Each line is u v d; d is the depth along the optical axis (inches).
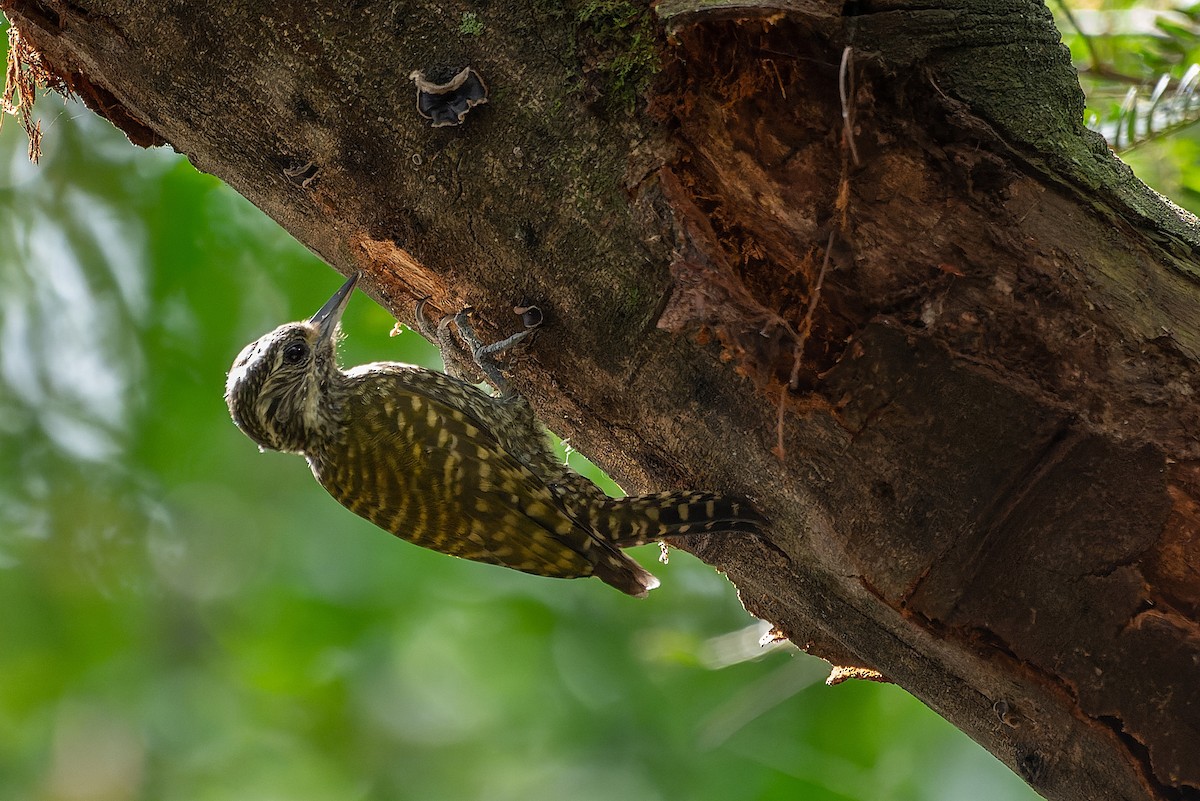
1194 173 383.2
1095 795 268.1
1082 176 231.8
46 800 599.2
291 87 272.4
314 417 394.6
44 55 323.6
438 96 259.6
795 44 224.5
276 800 617.0
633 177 253.3
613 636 594.2
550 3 252.7
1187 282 231.8
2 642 592.4
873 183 233.9
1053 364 237.9
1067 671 257.4
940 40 225.5
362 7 261.7
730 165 243.0
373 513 395.9
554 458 395.2
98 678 607.2
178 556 610.9
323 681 614.9
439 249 282.2
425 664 616.1
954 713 283.9
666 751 557.3
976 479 249.6
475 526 379.2
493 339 302.8
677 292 258.1
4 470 581.6
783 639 354.0
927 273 239.1
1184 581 245.0
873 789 534.9
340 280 566.6
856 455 257.9
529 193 263.4
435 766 616.7
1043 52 235.3
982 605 257.6
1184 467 236.5
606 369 277.9
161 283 561.9
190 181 560.4
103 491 589.9
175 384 572.1
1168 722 253.6
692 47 233.3
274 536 617.0
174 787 611.8
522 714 598.2
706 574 590.6
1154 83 370.6
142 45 284.0
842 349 251.6
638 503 290.8
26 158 573.0
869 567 263.9
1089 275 232.1
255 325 571.5
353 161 276.2
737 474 277.4
